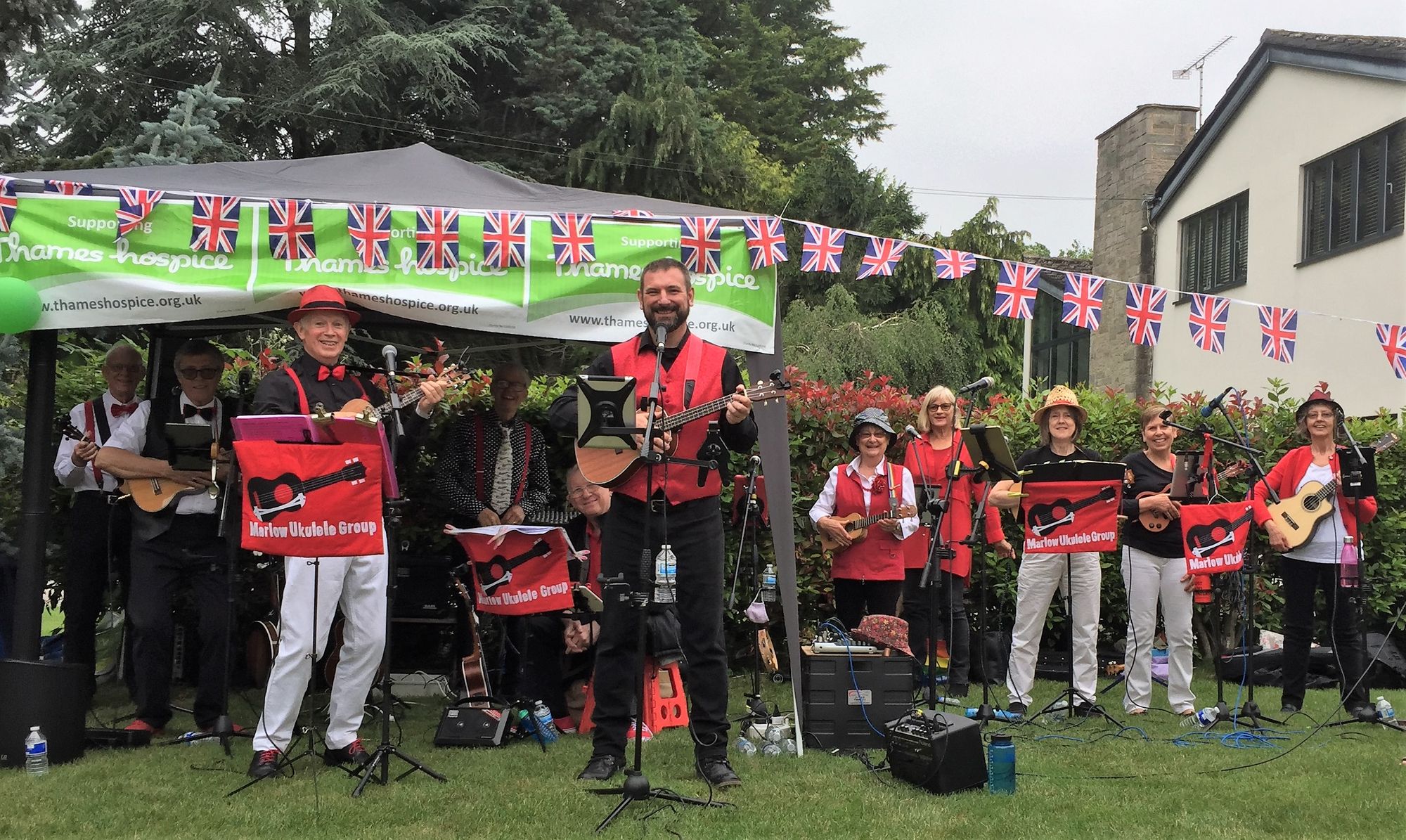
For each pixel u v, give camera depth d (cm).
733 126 2366
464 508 613
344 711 474
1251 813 421
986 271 2170
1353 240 1221
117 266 500
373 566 467
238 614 701
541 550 546
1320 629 833
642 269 532
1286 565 640
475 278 521
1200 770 489
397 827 389
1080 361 1825
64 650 579
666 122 1992
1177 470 599
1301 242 1291
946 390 676
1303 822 409
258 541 405
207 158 985
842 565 643
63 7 836
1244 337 1377
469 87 2039
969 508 668
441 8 2116
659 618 550
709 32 2797
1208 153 1466
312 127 1864
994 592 808
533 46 2059
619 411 409
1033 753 524
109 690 688
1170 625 610
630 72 2109
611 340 529
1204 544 571
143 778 456
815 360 1875
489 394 739
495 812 406
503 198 574
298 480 408
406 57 1839
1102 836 389
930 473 666
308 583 457
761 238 538
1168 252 1551
